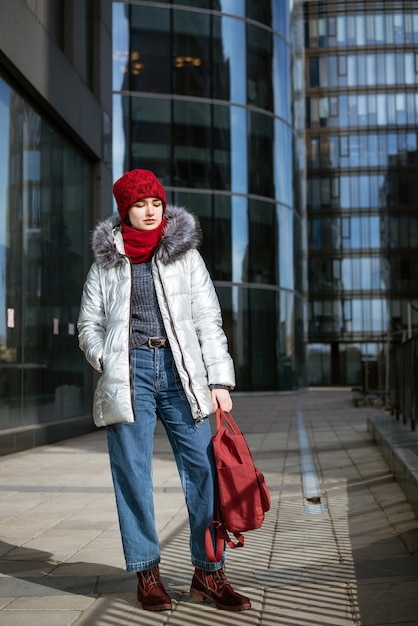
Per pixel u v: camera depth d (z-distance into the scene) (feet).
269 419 52.95
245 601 11.15
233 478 10.90
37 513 19.17
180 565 13.85
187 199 83.35
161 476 25.13
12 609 11.29
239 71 87.25
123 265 11.62
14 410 33.63
